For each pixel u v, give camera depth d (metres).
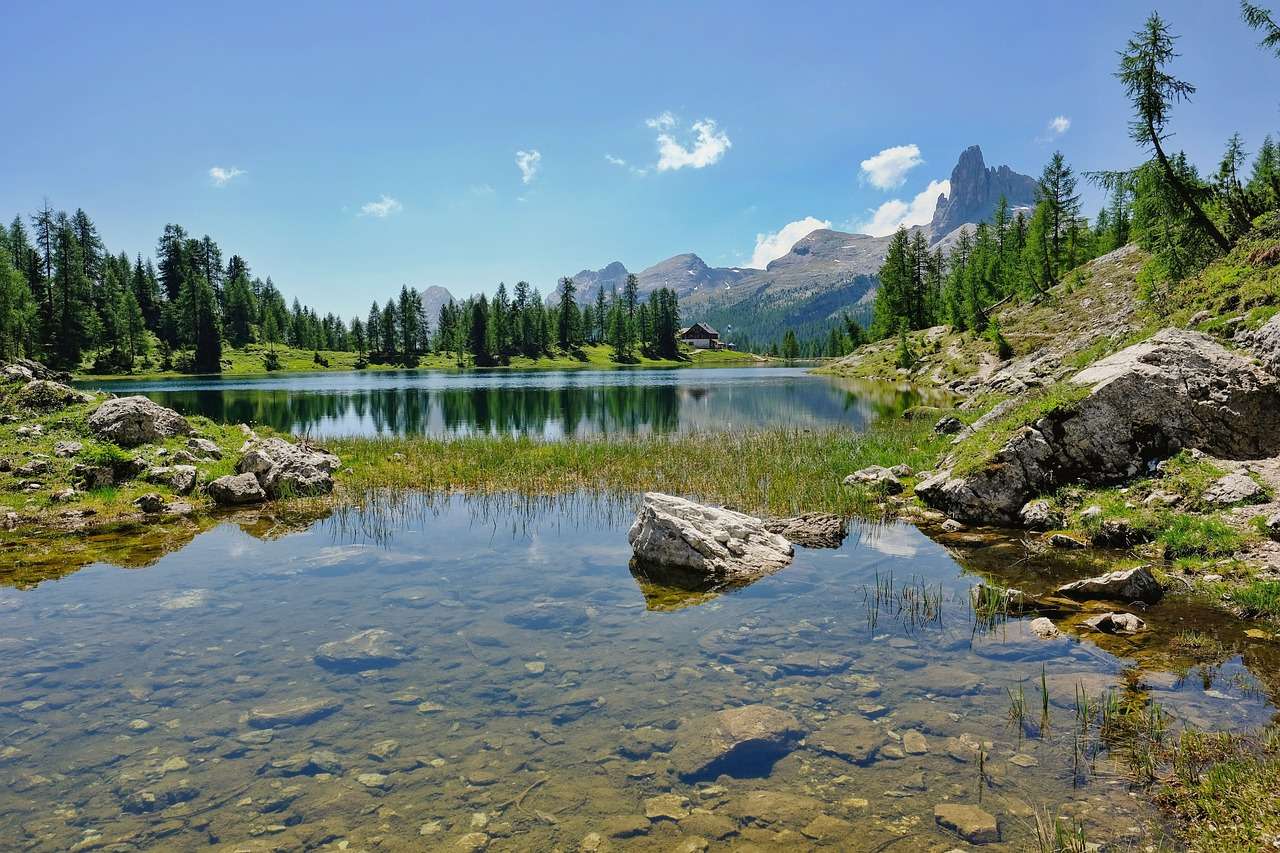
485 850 5.30
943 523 15.61
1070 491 15.15
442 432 36.94
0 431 21.14
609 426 39.19
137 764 6.47
